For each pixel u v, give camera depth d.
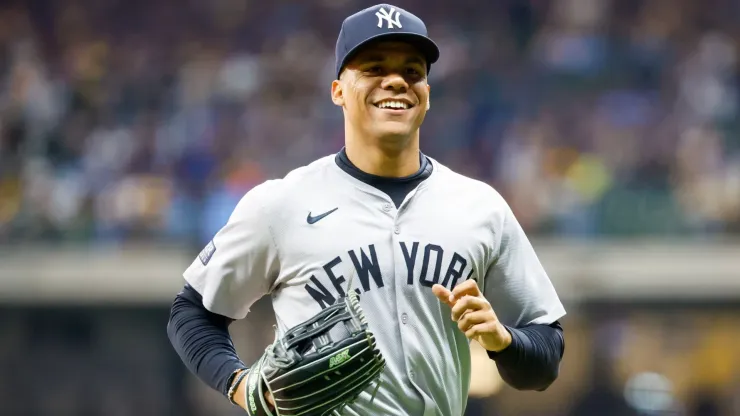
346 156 12.14
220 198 49.28
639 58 62.00
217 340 12.15
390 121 11.74
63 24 66.38
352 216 11.79
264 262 11.95
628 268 46.22
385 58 11.77
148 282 46.78
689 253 46.25
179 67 62.69
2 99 54.88
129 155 52.84
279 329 12.03
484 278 12.29
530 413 45.69
